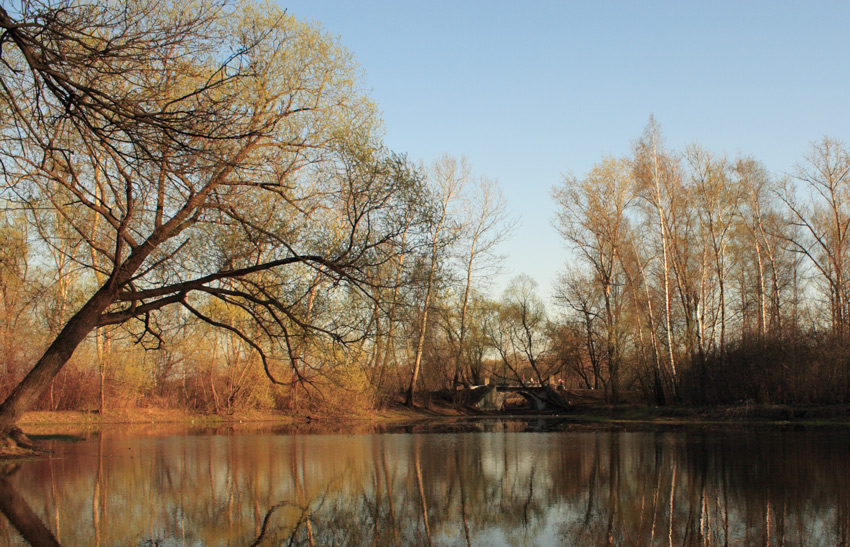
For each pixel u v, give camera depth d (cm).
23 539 800
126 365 3147
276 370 3447
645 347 3850
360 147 1302
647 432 2392
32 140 839
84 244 1566
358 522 904
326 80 1459
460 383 4528
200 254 1348
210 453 1723
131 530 849
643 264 3684
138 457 1625
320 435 2384
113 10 826
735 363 3170
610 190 3872
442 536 825
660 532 823
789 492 1069
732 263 3972
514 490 1150
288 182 1338
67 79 740
